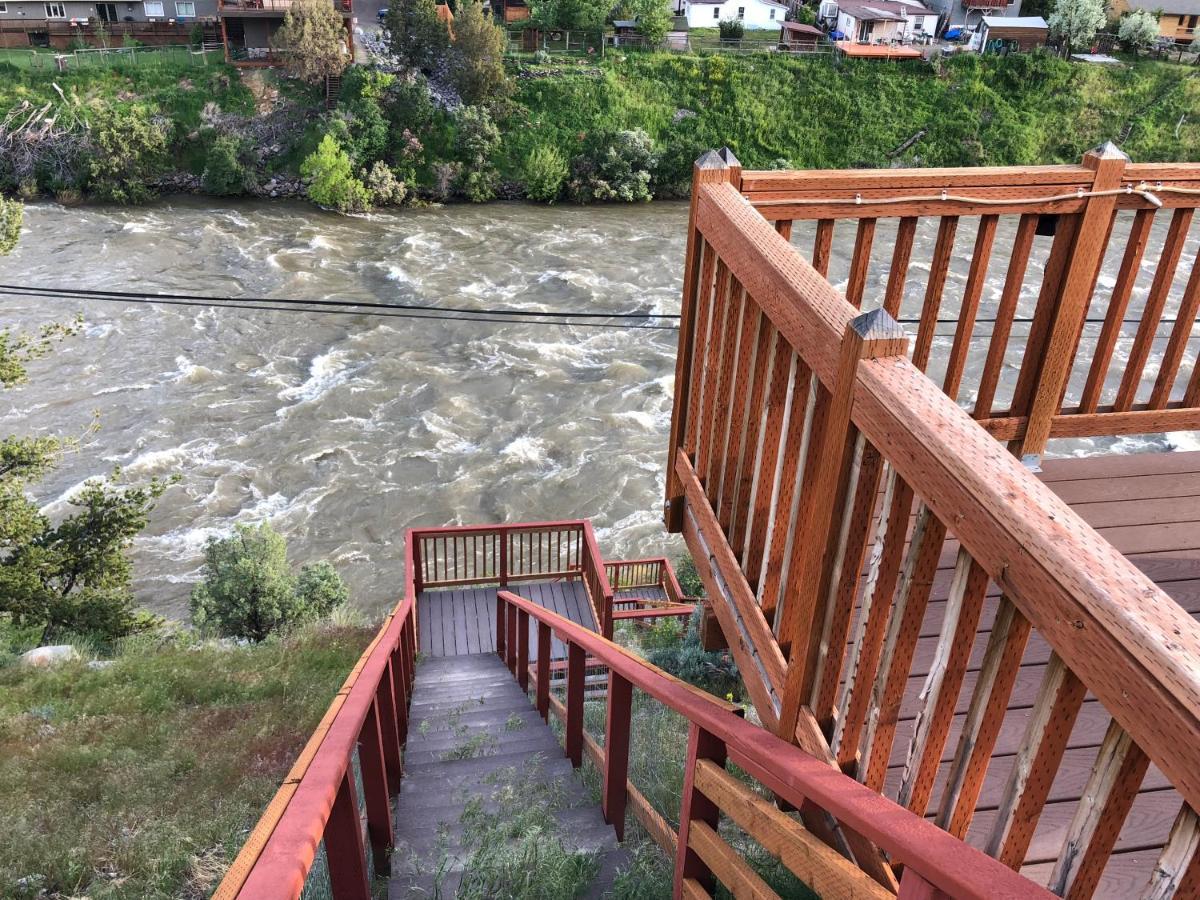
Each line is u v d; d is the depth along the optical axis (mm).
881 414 1396
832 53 48188
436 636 10094
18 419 21594
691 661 8070
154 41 46031
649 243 34719
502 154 42188
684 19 53219
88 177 36938
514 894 2703
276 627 12797
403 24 41750
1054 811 1944
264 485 19922
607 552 18188
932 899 1192
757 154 45531
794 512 1889
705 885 2332
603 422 22422
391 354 25219
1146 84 48094
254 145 39344
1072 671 1063
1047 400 3350
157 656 9367
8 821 5281
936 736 1386
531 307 28453
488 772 4164
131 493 12211
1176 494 3354
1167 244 3170
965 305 3141
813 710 1834
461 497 19703
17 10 45344
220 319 26859
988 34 50375
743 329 2285
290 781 1809
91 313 26703
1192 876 899
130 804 5609
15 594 11070
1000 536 1110
